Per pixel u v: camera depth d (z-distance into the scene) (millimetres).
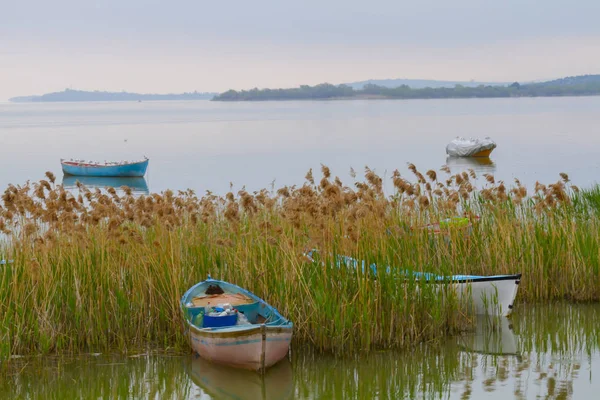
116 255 16625
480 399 13273
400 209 19578
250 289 16953
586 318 17734
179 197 20641
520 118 164875
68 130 136750
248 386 14336
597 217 21984
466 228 19547
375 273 15992
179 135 117875
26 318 15703
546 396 13305
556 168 59375
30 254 16375
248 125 154000
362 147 87438
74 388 14211
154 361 15430
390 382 14195
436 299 16234
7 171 63500
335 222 17125
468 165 64250
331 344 15359
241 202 17688
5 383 14398
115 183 55438
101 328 15781
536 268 19188
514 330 16953
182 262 17188
